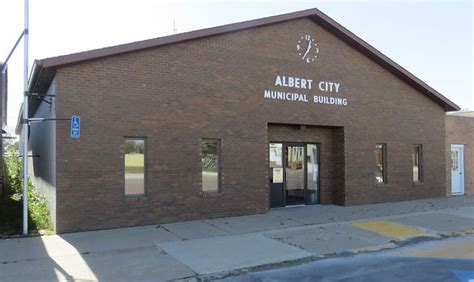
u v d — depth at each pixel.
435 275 6.97
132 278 6.61
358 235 10.01
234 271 7.11
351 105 14.94
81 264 7.29
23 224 9.48
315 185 14.88
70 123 9.75
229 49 12.24
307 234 9.99
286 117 13.30
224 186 11.97
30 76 10.59
